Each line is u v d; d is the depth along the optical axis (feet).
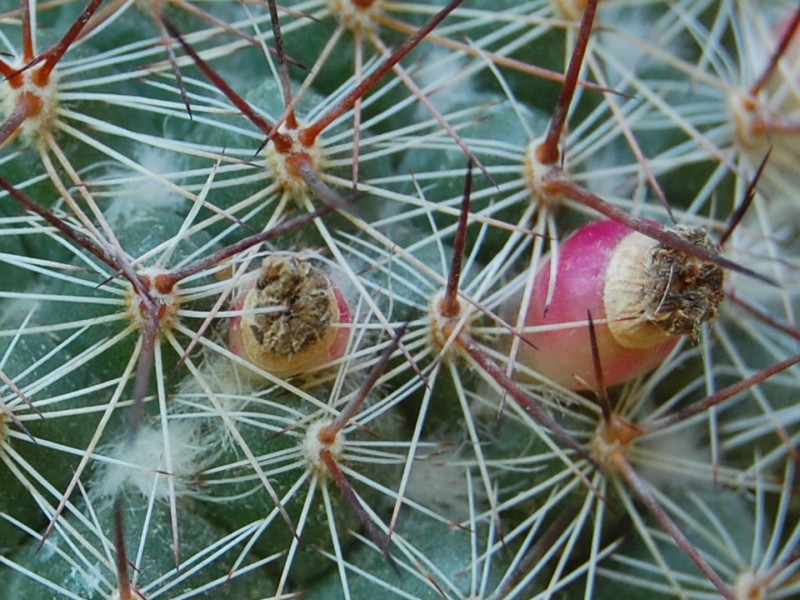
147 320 0.24
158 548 0.24
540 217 0.26
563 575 0.26
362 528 0.25
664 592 0.26
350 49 0.27
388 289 0.25
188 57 0.26
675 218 0.27
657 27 0.29
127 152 0.25
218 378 0.24
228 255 0.23
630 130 0.28
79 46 0.26
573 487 0.26
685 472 0.27
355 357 0.24
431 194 0.26
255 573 0.24
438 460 0.25
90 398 0.24
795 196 0.28
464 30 0.27
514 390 0.24
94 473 0.24
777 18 0.30
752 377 0.25
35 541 0.24
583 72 0.28
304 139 0.25
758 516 0.27
